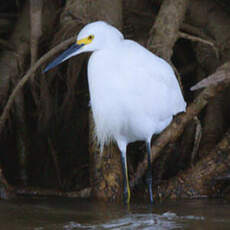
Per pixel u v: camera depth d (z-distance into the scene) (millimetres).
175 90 10344
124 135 10164
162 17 11297
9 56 12336
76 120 13102
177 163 12312
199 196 10211
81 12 11109
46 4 12273
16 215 7773
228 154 10258
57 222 7113
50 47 11812
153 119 9898
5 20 13531
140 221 7051
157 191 10438
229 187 10312
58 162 13133
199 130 11039
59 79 12969
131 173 11602
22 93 12570
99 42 9305
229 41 11812
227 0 12211
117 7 11336
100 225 6789
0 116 12211
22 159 12922
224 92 12039
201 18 12242
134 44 9578
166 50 11172
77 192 10758
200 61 12281
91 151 10625
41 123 12789
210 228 6445
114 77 9281
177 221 6996
